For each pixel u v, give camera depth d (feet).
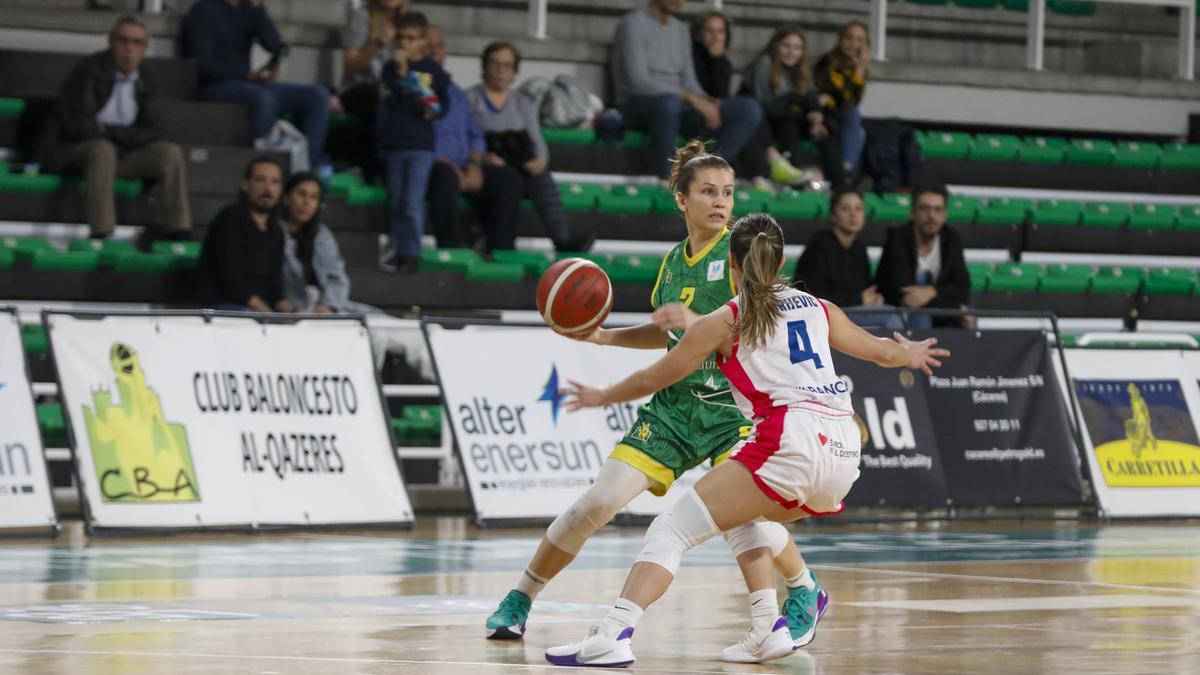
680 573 41.91
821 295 61.26
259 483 51.55
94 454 49.47
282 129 69.31
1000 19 97.30
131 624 29.99
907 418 58.34
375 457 53.57
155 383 50.62
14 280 60.80
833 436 25.93
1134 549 50.49
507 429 54.85
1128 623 31.63
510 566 42.65
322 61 76.13
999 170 87.30
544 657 26.02
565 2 87.25
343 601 34.47
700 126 76.33
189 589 36.52
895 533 55.98
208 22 69.21
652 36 76.64
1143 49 97.60
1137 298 82.48
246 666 24.40
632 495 28.04
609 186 76.13
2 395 48.93
